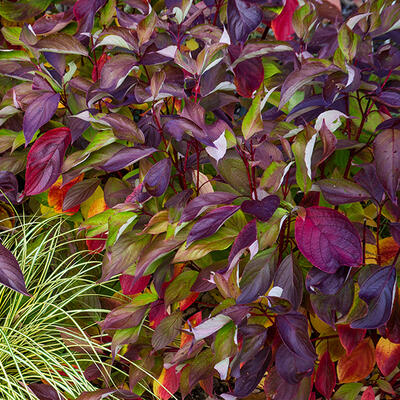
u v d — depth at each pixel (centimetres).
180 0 144
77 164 140
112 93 138
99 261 157
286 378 134
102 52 154
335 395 144
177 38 140
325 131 130
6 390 148
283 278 135
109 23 145
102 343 153
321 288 132
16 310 154
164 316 147
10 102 146
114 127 136
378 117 146
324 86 134
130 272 143
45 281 160
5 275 137
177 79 139
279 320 133
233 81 145
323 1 152
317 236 131
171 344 152
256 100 132
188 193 139
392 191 130
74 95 145
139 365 149
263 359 137
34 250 157
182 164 145
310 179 132
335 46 146
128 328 145
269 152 137
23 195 149
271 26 150
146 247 138
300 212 133
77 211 159
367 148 143
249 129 133
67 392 149
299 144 131
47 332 157
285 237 141
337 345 144
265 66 154
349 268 132
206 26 141
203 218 134
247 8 138
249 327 135
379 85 138
